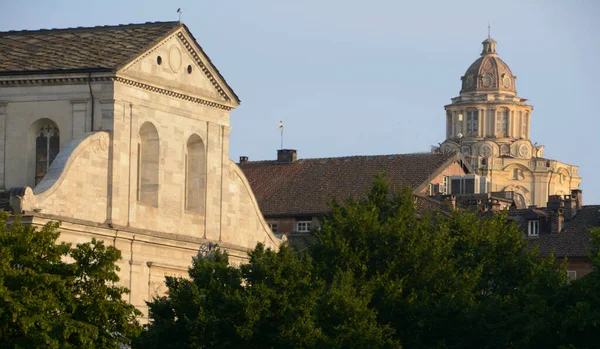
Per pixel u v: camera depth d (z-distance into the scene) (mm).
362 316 167875
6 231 159375
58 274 157875
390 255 182875
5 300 150000
